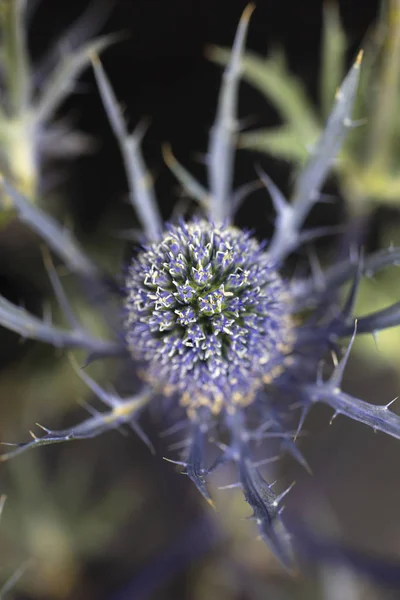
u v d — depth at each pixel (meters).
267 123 0.23
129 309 0.18
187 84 0.23
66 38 0.21
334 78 0.20
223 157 0.19
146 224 0.19
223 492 0.22
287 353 0.18
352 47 0.22
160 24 0.23
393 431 0.16
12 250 0.22
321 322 0.19
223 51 0.20
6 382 0.23
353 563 0.22
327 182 0.22
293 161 0.21
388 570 0.22
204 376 0.18
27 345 0.23
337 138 0.18
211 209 0.19
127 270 0.18
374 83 0.20
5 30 0.19
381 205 0.22
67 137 0.22
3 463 0.23
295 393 0.18
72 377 0.23
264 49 0.23
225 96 0.18
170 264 0.17
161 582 0.23
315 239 0.23
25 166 0.20
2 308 0.17
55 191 0.23
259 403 0.18
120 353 0.18
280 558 0.16
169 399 0.18
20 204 0.18
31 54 0.23
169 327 0.17
